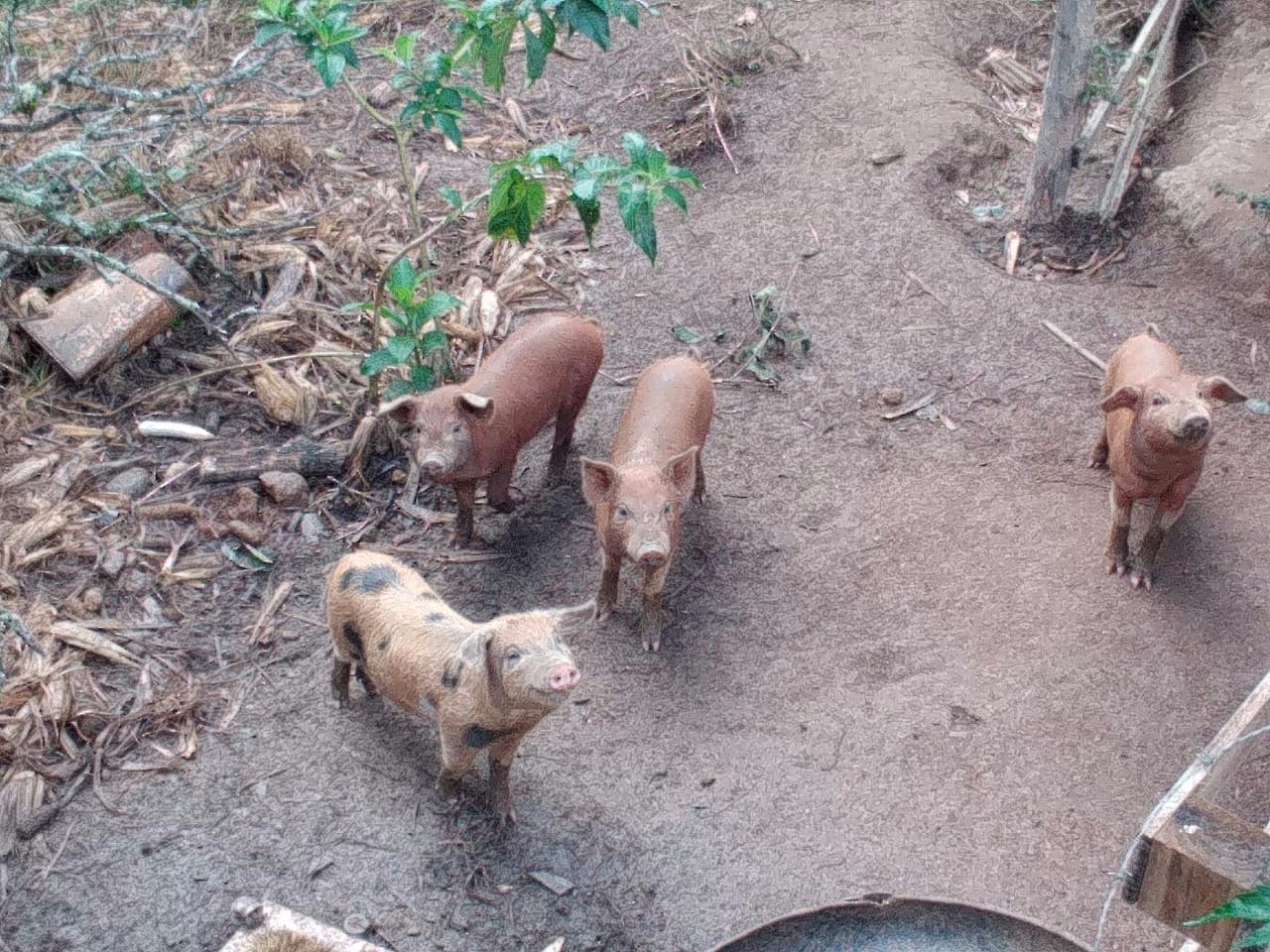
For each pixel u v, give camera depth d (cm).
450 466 463
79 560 473
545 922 416
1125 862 344
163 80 598
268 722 448
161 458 498
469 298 550
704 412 485
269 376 515
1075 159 583
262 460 496
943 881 424
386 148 598
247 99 604
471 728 412
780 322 552
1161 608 479
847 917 368
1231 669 464
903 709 456
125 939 412
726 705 457
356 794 436
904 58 647
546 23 471
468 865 425
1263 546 492
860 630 474
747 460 516
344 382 521
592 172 462
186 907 416
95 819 430
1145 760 446
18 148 554
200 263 541
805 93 632
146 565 474
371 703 453
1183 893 340
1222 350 548
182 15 622
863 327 555
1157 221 590
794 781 442
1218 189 576
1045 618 476
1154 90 600
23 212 527
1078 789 441
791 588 483
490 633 404
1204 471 513
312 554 484
